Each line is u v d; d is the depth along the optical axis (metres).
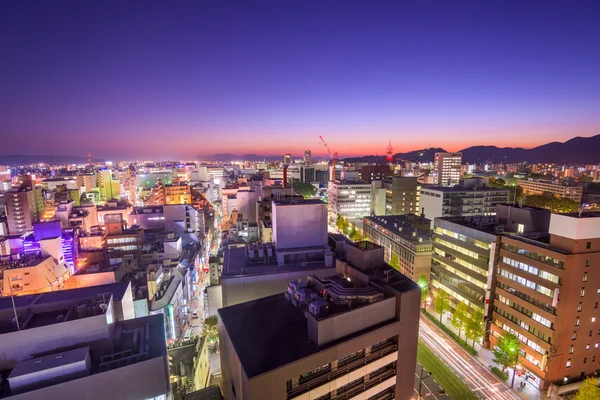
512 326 81.81
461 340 91.88
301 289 53.66
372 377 49.00
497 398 71.50
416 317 51.53
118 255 114.12
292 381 40.31
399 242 135.00
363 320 46.66
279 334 45.97
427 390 73.62
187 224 166.38
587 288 70.44
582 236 68.50
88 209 181.62
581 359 73.31
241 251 85.38
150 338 43.16
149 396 37.66
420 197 199.62
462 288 100.50
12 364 36.88
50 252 123.69
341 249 81.50
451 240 105.25
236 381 43.19
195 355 67.56
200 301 122.12
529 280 77.38
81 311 40.53
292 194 137.38
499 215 102.50
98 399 35.34
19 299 44.00
